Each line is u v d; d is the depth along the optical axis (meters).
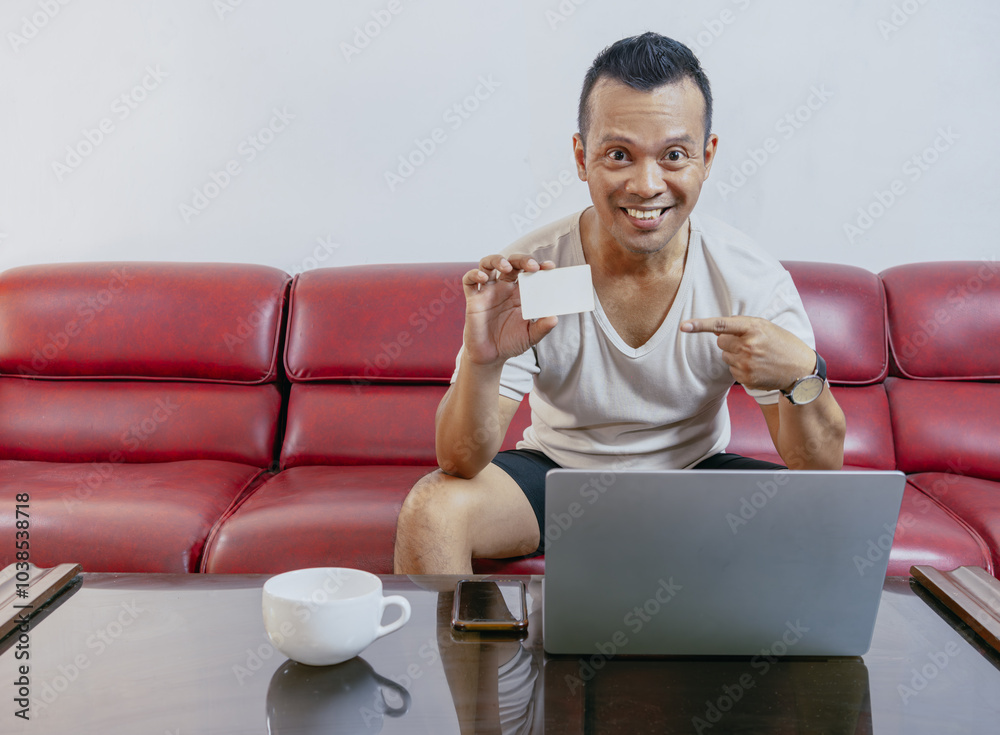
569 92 2.12
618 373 1.28
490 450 1.19
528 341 1.09
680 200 1.09
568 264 1.30
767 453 1.74
